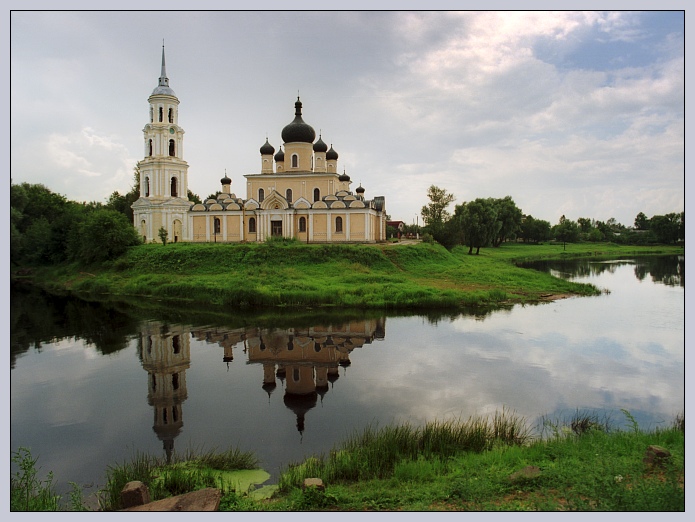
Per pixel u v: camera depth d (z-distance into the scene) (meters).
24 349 31.70
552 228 169.75
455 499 11.72
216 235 74.88
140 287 53.03
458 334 33.31
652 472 12.05
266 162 80.19
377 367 26.62
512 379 24.38
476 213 96.31
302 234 71.31
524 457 14.38
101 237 65.69
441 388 23.30
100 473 16.30
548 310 41.31
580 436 15.95
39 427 20.08
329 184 76.06
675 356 27.98
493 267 67.62
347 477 14.27
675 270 74.00
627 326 35.31
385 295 44.12
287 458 16.80
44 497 13.87
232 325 37.19
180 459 16.88
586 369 25.83
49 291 57.72
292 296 44.25
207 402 22.38
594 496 10.91
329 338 32.88
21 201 72.69
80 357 29.92
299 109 78.56
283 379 25.22
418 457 14.87
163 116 77.56
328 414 20.59
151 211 76.44
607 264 85.12
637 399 21.72
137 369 27.52
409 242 78.44
